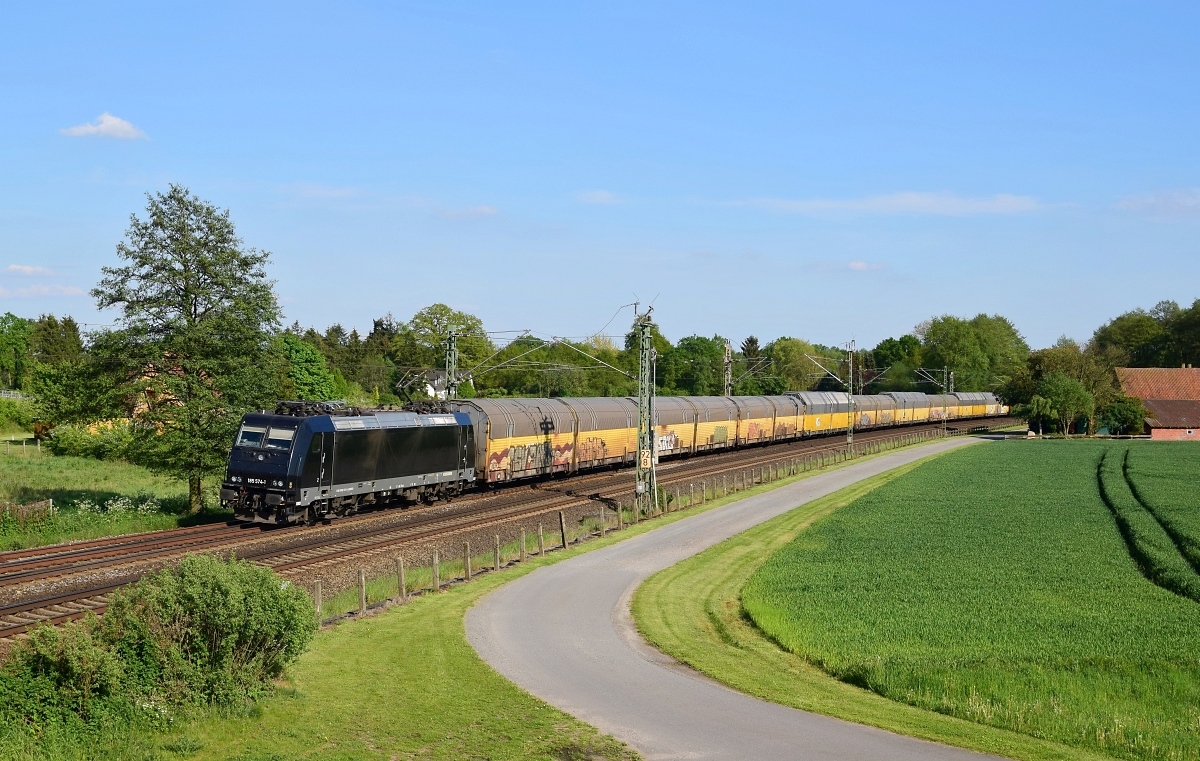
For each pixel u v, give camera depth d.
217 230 37.53
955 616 25.73
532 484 53.28
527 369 104.12
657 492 47.44
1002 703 18.45
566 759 14.79
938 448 89.44
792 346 158.50
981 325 171.00
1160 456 80.00
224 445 37.84
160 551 30.88
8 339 133.38
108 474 60.97
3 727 13.59
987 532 40.41
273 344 39.75
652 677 19.58
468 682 18.55
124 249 36.47
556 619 24.34
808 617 25.47
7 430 93.56
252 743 14.67
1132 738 16.83
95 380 36.72
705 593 28.67
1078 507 48.50
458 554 33.62
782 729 16.44
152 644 15.57
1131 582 30.39
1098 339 182.50
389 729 15.70
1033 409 105.31
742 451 76.88
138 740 14.16
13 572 27.20
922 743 15.92
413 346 116.25
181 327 36.69
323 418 36.69
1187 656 21.94
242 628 16.56
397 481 40.66
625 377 111.25
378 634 22.03
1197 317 161.75
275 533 34.88
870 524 42.59
